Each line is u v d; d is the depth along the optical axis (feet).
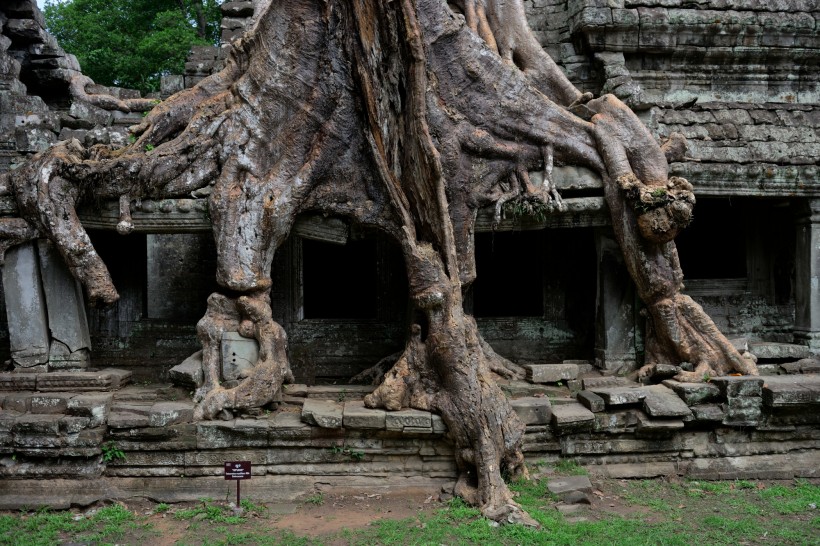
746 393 25.73
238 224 25.22
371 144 25.03
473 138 26.37
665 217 26.14
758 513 22.33
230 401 24.23
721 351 27.53
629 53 32.30
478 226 27.40
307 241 43.29
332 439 24.35
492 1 30.40
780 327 35.42
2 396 24.22
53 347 26.11
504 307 41.09
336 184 25.89
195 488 23.73
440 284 24.25
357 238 28.07
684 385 26.03
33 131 30.58
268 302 25.91
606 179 27.40
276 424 24.00
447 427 23.80
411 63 23.93
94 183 24.97
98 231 34.12
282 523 21.49
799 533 20.54
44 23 39.68
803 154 30.35
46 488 23.09
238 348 25.30
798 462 26.23
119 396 25.29
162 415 23.61
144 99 37.27
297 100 25.22
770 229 35.65
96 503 22.88
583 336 35.42
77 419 23.09
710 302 35.19
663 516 22.04
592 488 24.11
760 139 30.96
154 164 25.26
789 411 26.22
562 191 28.02
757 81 33.47
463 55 26.05
